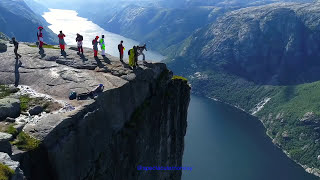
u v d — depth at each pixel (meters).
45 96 32.34
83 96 32.59
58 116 27.84
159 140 48.22
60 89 34.09
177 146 57.16
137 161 41.09
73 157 28.23
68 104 30.83
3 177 18.00
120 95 36.78
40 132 25.89
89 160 30.81
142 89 42.53
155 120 46.19
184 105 57.03
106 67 42.28
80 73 38.47
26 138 25.05
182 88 55.84
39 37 46.28
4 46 44.25
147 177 45.69
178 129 56.59
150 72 44.88
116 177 36.78
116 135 36.31
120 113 37.19
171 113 51.72
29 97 31.95
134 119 40.12
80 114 29.50
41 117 28.39
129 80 39.25
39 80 35.97
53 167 25.95
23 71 37.62
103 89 34.31
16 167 19.84
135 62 44.19
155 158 47.59
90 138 30.73
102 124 33.31
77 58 44.19
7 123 26.44
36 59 41.66
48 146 25.53
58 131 26.69
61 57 43.50
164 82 49.25
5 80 35.31
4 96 31.50
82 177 29.81
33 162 24.42
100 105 32.81
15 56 41.56
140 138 40.75
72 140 27.89
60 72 38.12
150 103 44.44
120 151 37.41
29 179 23.89
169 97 50.38
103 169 33.34
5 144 22.98
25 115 28.58
